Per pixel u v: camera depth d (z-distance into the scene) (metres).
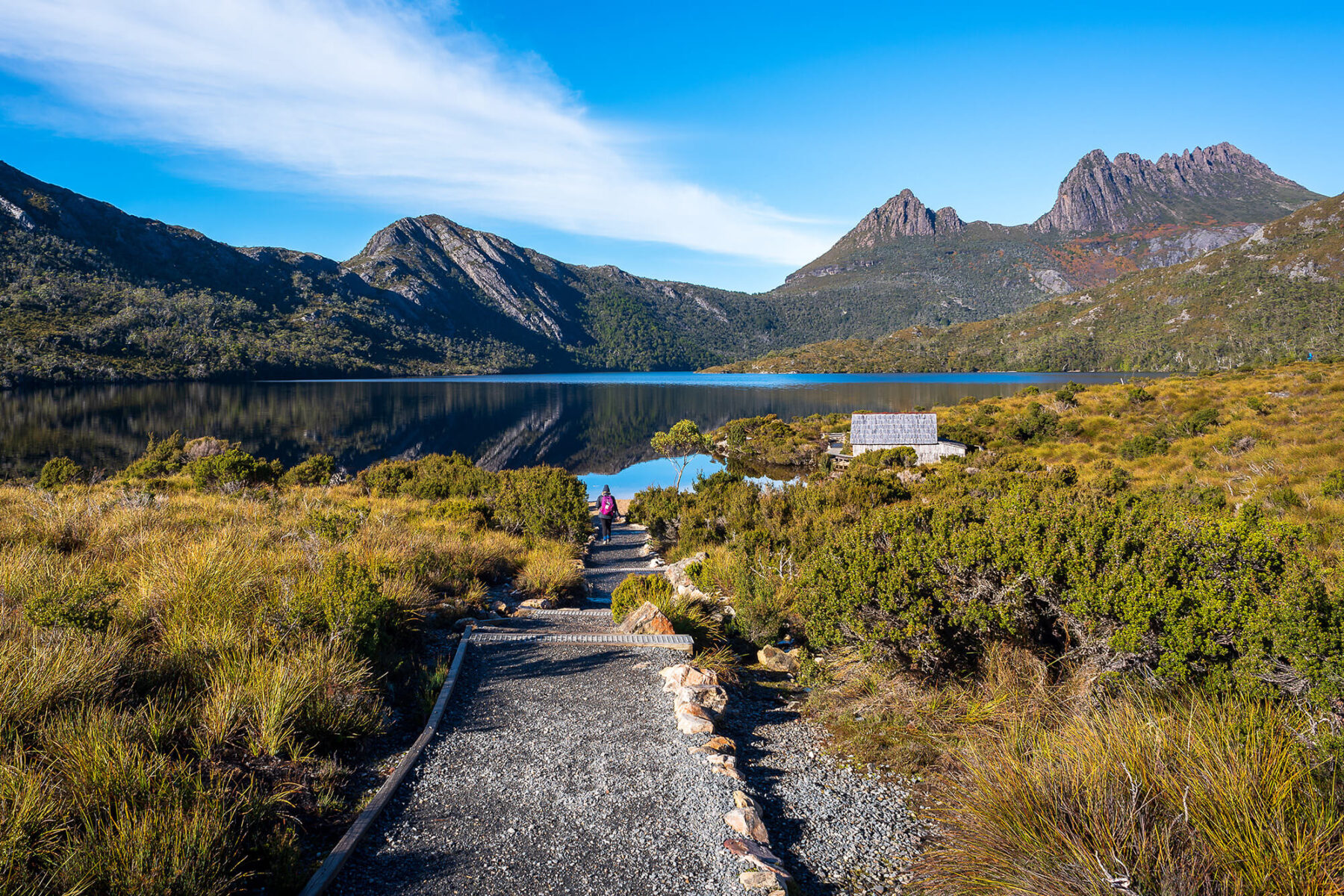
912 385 165.00
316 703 3.60
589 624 7.18
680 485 40.84
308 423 82.19
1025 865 2.32
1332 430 18.80
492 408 112.00
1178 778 2.46
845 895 2.54
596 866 2.62
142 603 4.84
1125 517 3.89
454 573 8.77
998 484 15.05
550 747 3.75
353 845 2.66
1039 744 3.07
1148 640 3.46
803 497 15.06
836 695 4.64
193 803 2.58
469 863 2.62
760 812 3.10
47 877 2.12
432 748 3.70
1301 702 2.94
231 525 8.97
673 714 4.29
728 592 8.73
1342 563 5.61
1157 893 2.07
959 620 4.14
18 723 2.92
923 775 3.52
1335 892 1.94
